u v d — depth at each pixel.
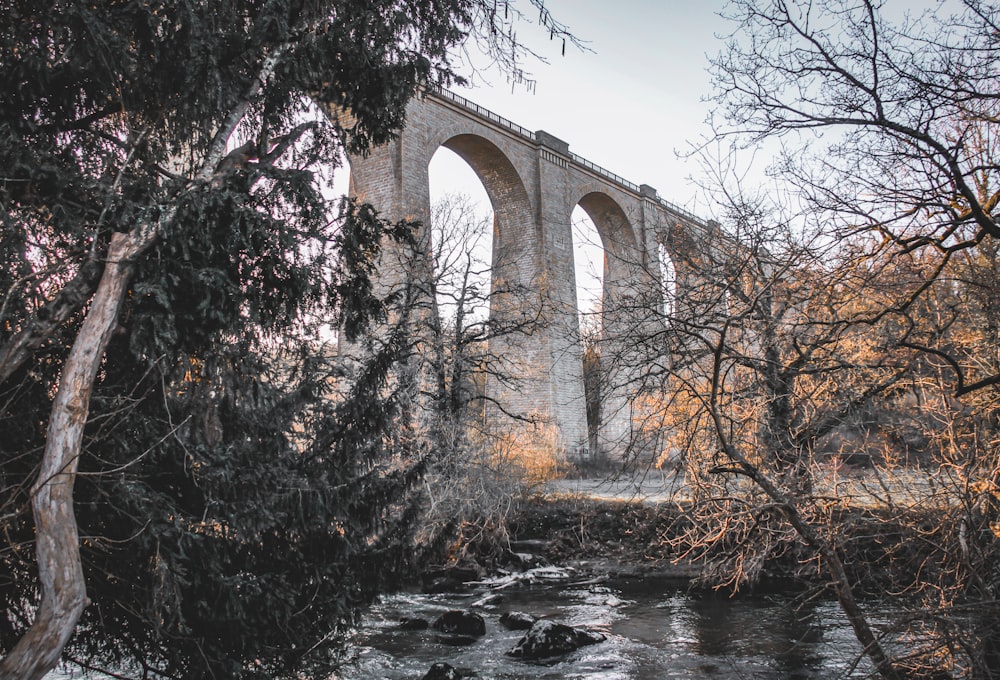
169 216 6.34
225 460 6.97
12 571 6.42
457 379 21.45
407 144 33.88
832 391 10.37
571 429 38.16
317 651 8.00
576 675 11.30
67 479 5.52
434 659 12.29
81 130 7.04
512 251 41.69
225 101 7.27
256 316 7.26
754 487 9.76
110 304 6.07
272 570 7.71
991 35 6.04
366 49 8.44
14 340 5.84
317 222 7.68
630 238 49.28
